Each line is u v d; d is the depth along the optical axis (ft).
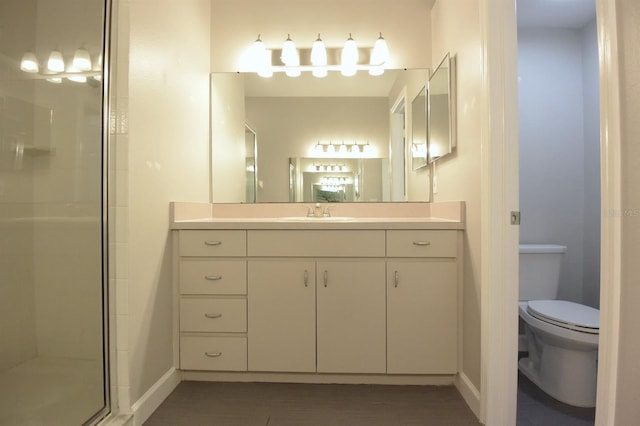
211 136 7.07
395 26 7.04
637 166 2.14
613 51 2.26
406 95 7.00
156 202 4.93
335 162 7.13
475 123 4.63
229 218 7.04
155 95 4.87
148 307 4.70
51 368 4.15
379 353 5.24
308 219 6.40
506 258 4.19
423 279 5.20
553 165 7.04
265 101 7.16
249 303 5.32
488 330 4.26
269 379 5.51
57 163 4.20
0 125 4.15
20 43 4.18
